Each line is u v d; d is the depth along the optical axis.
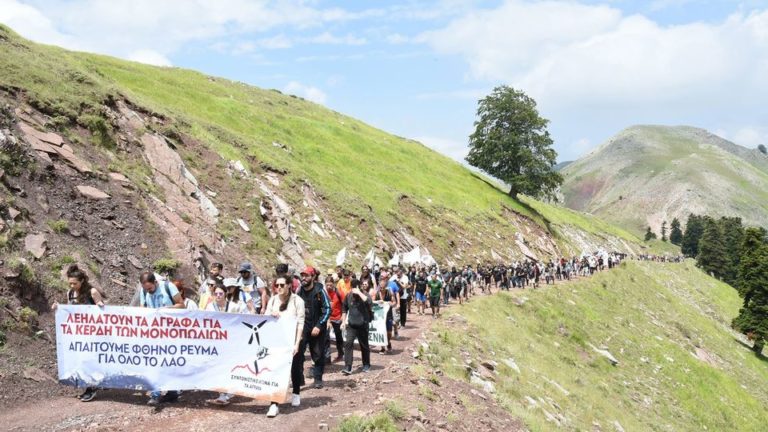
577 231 89.19
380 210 42.34
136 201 18.03
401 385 11.09
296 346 9.14
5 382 9.16
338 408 9.35
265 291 11.36
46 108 19.03
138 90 40.50
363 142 61.88
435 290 22.98
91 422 8.30
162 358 9.35
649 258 97.81
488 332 21.64
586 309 39.06
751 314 58.78
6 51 21.61
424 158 73.62
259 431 8.11
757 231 60.91
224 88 62.41
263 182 31.91
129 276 14.94
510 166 76.94
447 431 9.33
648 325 44.56
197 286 17.09
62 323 9.49
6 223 12.56
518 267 40.06
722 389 36.19
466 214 56.28
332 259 29.06
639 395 27.28
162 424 8.36
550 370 21.59
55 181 15.70
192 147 27.17
